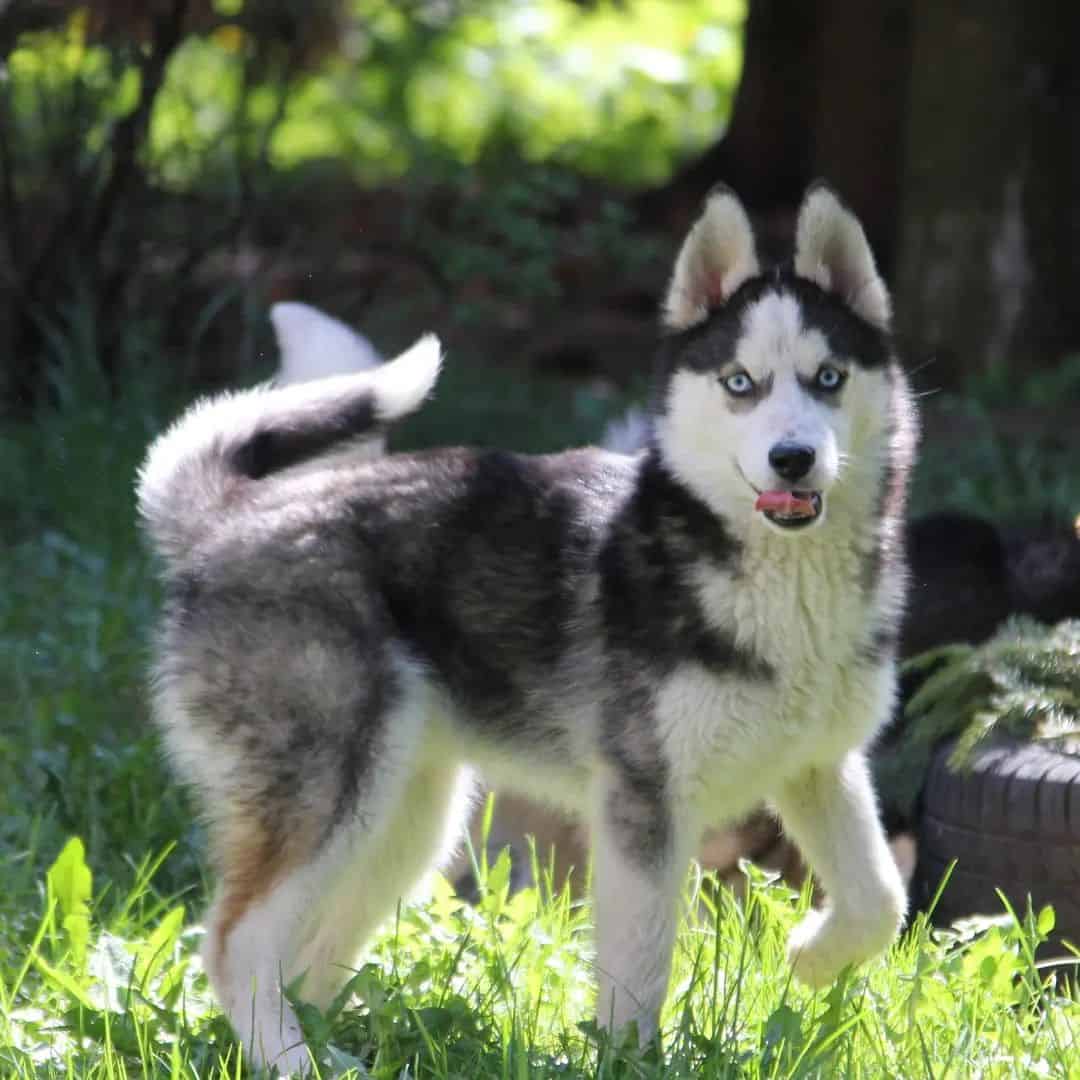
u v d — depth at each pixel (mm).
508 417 20656
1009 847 9008
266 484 8953
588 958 8758
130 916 9859
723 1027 7633
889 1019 8023
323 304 23156
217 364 20953
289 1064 7719
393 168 29484
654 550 8180
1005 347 22328
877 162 27078
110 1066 7449
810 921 8500
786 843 10453
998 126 22281
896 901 8266
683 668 7961
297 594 8375
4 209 20203
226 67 23891
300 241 23594
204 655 8438
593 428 20219
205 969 8141
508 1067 7352
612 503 8508
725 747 8000
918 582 11445
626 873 7980
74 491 17234
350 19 23469
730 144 29016
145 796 11258
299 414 9180
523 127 33188
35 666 13453
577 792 8578
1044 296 22328
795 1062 7371
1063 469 18062
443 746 8781
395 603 8562
